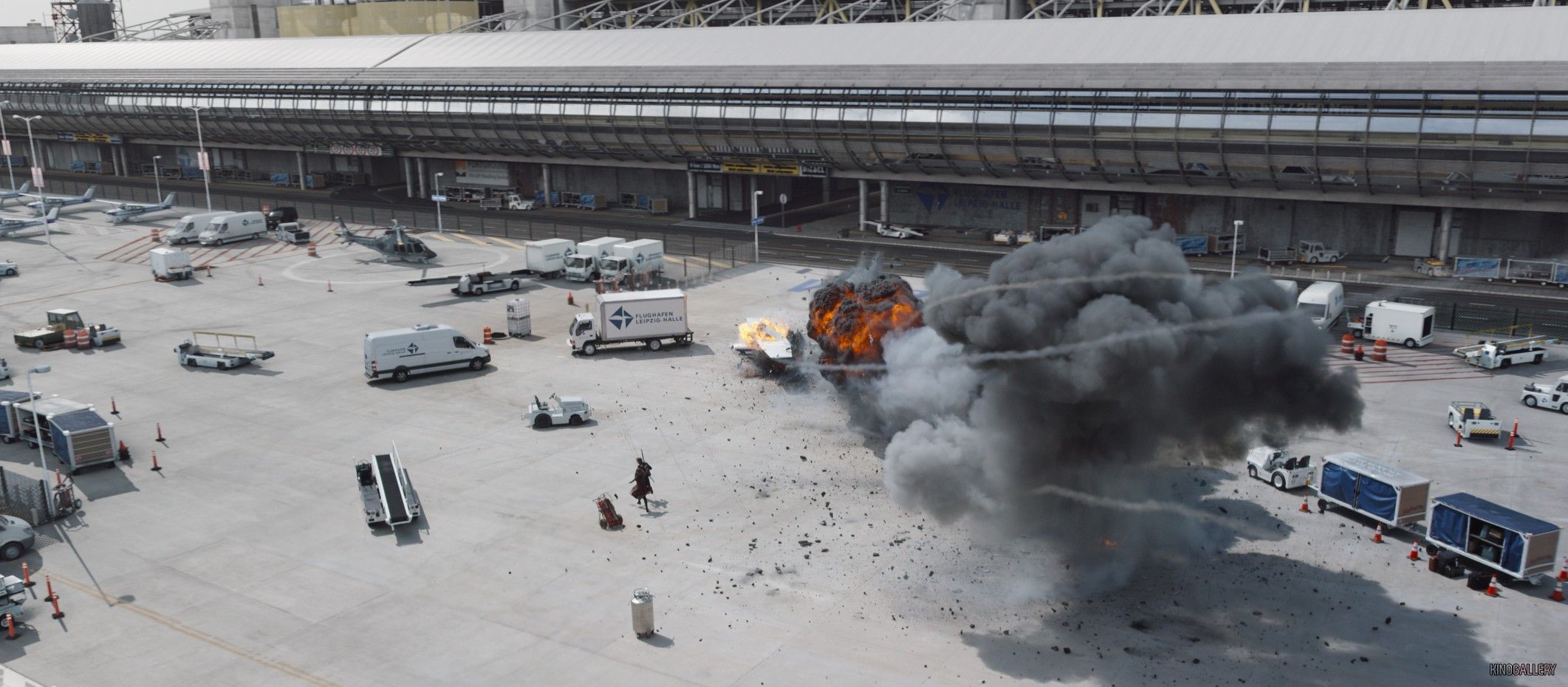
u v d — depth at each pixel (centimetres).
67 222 12800
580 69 12350
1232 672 3481
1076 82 9519
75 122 16788
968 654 3619
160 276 9544
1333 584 4034
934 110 10069
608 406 6131
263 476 5222
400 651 3719
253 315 8319
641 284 9006
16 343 7538
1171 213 10306
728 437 5650
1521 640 3641
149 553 4453
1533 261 8625
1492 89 8081
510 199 13550
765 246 10838
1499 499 4700
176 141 16438
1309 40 9150
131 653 3722
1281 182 9281
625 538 4519
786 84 10881
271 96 14388
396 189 15588
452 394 6381
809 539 4488
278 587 4159
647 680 3522
